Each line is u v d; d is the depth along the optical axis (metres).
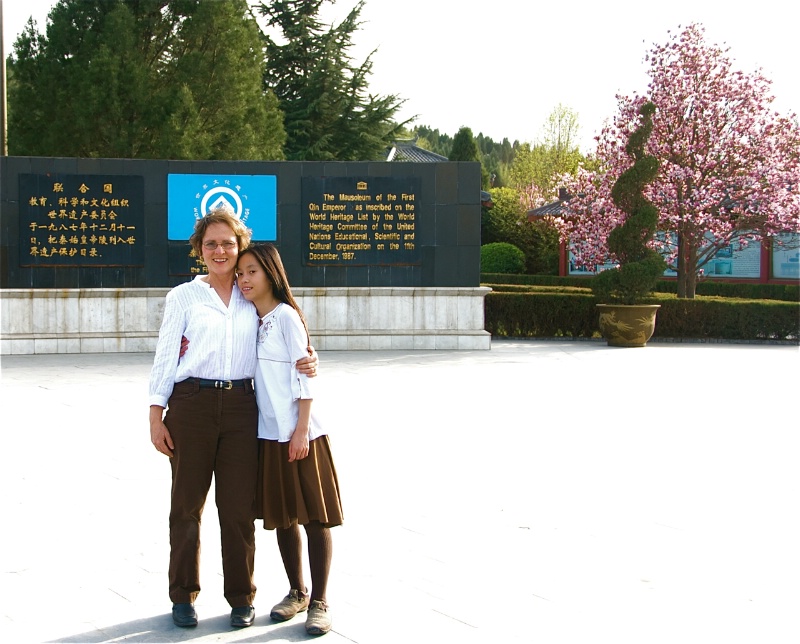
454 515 5.14
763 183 17.72
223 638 3.53
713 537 4.78
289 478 3.69
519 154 42.59
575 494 5.60
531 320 16.28
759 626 3.65
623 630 3.60
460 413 8.34
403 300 13.44
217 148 19.48
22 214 12.73
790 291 21.88
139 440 7.03
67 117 18.31
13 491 5.60
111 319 12.94
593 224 18.61
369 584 4.09
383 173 13.33
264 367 3.72
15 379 10.23
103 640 3.50
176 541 3.64
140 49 19.02
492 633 3.56
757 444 7.09
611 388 10.02
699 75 18.27
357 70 26.98
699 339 16.42
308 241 13.27
